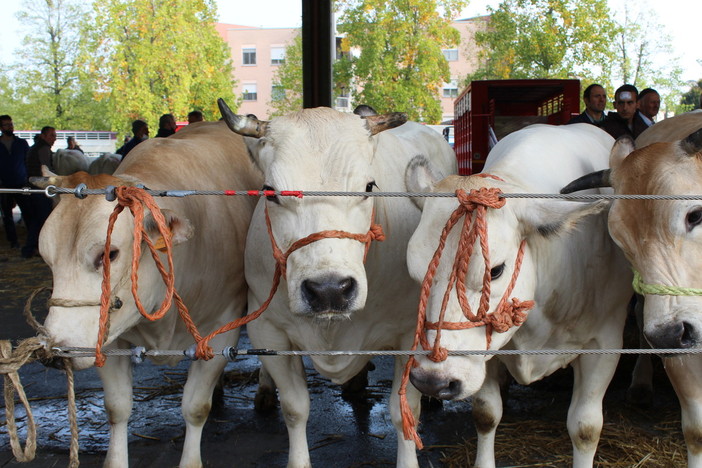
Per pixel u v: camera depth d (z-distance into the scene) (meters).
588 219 3.19
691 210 2.62
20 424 4.52
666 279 2.66
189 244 3.46
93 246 2.80
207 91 34.00
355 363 3.60
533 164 3.36
